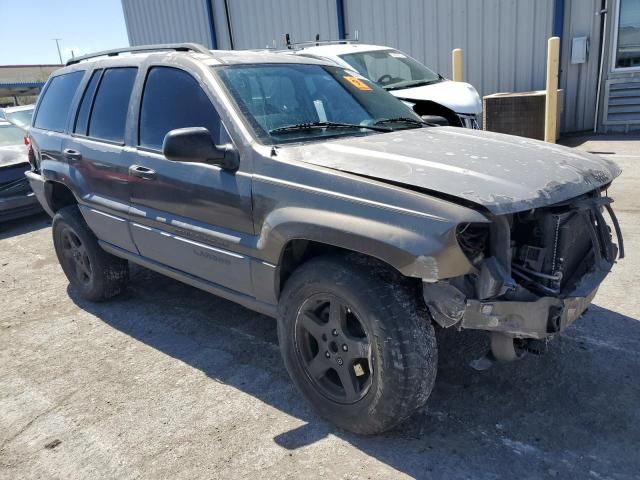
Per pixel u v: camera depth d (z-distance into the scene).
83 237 4.54
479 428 2.89
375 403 2.65
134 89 3.90
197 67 3.47
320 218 2.67
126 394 3.42
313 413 3.11
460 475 2.57
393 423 2.69
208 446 2.89
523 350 2.81
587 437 2.78
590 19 10.53
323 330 2.86
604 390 3.13
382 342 2.54
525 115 10.05
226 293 3.43
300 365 3.01
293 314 2.94
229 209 3.15
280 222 2.83
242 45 15.12
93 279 4.67
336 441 2.86
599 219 2.99
